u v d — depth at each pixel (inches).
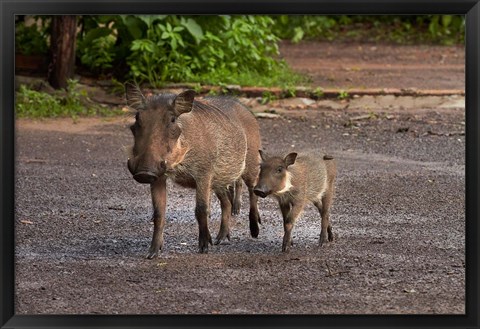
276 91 1838.1
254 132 1018.1
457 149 1483.8
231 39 1956.2
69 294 770.2
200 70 1945.1
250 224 981.8
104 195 1176.2
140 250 920.9
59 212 1082.1
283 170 893.2
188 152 882.1
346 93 1851.6
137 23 1887.3
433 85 2018.9
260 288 790.5
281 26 2864.2
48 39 2039.9
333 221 1048.2
